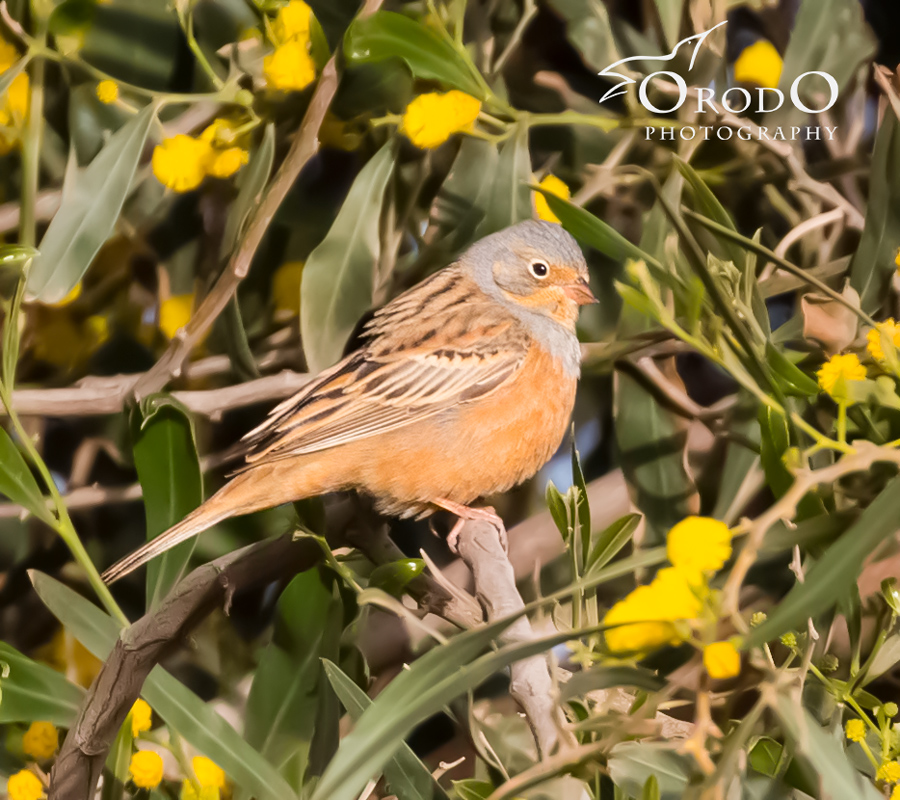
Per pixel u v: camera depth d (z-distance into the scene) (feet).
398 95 26.11
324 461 25.45
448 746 29.35
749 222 30.07
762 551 17.02
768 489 29.76
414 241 30.48
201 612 21.95
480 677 15.16
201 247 31.09
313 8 27.84
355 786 15.31
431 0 24.91
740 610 27.09
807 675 20.15
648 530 27.07
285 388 28.09
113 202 25.77
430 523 29.09
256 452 25.08
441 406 26.21
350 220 25.85
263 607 29.94
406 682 15.61
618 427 27.61
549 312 27.17
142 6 28.30
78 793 22.27
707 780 14.96
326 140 27.81
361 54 24.30
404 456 25.86
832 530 16.35
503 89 28.50
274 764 23.30
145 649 21.68
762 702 15.60
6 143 27.55
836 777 16.85
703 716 15.37
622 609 15.56
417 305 27.07
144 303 31.73
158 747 25.22
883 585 19.63
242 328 27.68
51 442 31.81
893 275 24.32
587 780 17.04
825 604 14.97
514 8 29.27
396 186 28.66
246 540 28.22
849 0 28.27
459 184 27.53
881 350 19.47
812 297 23.12
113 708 21.77
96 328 31.50
